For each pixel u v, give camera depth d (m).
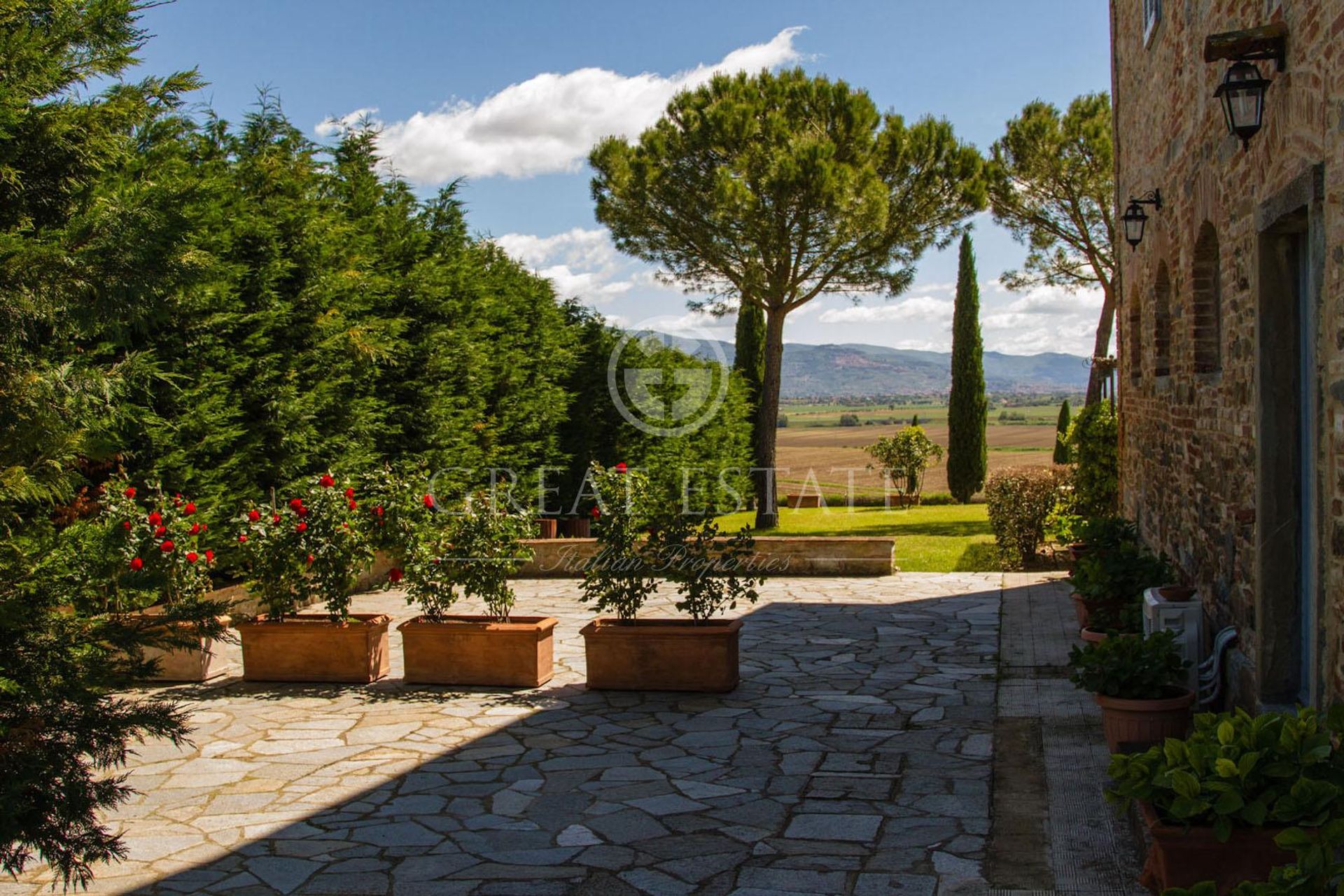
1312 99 3.96
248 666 7.76
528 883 4.08
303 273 10.16
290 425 9.92
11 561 3.71
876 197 17.14
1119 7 10.95
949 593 11.16
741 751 5.81
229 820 4.83
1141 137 9.18
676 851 4.37
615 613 10.30
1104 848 4.23
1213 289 6.72
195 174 8.93
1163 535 8.39
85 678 3.58
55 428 3.67
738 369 23.75
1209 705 5.82
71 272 3.47
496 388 14.42
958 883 3.96
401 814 4.89
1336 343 3.74
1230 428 5.69
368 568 7.86
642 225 19.22
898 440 25.88
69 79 3.82
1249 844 3.21
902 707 6.67
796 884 4.00
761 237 17.94
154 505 8.06
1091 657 5.20
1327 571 3.91
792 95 19.22
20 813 3.26
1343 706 3.26
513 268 15.68
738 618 9.98
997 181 23.34
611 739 6.11
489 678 7.50
